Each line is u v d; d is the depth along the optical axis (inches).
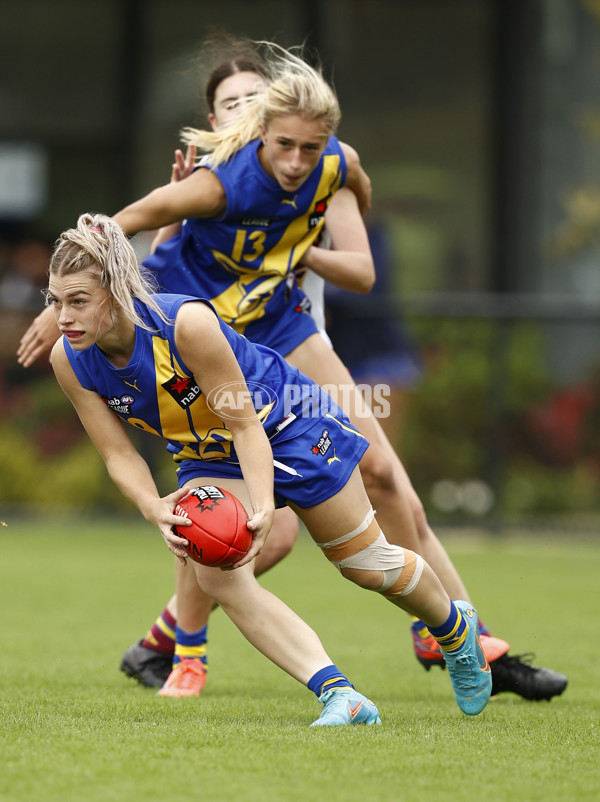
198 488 490.3
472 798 374.0
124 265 465.7
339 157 611.5
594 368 1414.9
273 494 491.2
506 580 1157.1
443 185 1811.0
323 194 607.8
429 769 409.7
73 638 811.4
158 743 443.2
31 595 1024.2
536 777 404.2
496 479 1416.1
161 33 1860.2
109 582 1109.7
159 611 948.0
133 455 506.3
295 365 628.4
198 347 472.1
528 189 1793.8
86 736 456.1
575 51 1784.0
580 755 445.7
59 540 1398.9
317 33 1804.9
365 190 650.8
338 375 628.7
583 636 849.5
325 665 497.4
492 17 1801.2
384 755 428.8
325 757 422.0
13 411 1467.8
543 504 1421.0
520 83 1790.1
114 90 1876.2
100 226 468.1
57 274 458.9
